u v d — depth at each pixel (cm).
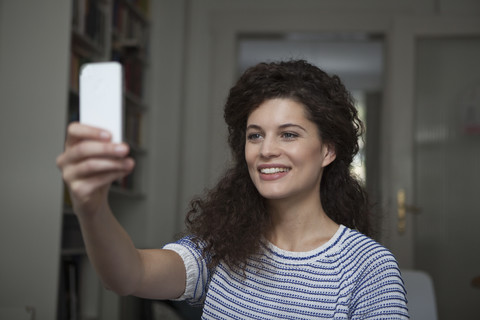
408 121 423
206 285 134
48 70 289
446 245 425
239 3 463
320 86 131
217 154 450
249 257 131
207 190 151
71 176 76
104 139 74
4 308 279
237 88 133
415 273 198
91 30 333
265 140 128
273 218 137
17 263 283
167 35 452
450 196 427
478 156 427
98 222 87
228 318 129
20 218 284
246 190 140
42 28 291
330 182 150
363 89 673
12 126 288
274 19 456
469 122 429
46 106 287
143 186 439
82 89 78
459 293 421
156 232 438
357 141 144
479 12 448
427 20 427
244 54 612
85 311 348
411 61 427
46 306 279
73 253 315
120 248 95
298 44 602
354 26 450
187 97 458
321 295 126
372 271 126
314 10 454
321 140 133
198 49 462
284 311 126
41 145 286
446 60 433
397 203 420
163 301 338
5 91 290
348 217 151
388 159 433
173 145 443
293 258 130
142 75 438
